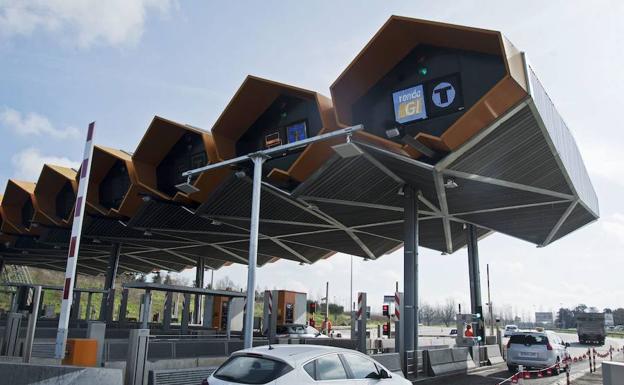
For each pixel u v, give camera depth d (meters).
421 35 16.56
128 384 10.73
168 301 22.11
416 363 17.86
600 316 51.97
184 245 36.84
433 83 16.92
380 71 17.81
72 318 29.73
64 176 29.83
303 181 20.03
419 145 15.84
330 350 7.76
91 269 53.78
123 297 29.94
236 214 25.23
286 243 34.41
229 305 22.28
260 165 14.43
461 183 19.05
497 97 14.16
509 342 20.69
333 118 19.14
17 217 35.25
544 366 19.55
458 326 22.78
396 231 29.08
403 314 18.95
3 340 15.71
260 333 30.06
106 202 29.27
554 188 20.08
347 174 19.03
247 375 6.82
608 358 31.23
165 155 25.91
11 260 48.91
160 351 16.34
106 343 15.10
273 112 22.42
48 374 8.12
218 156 22.30
